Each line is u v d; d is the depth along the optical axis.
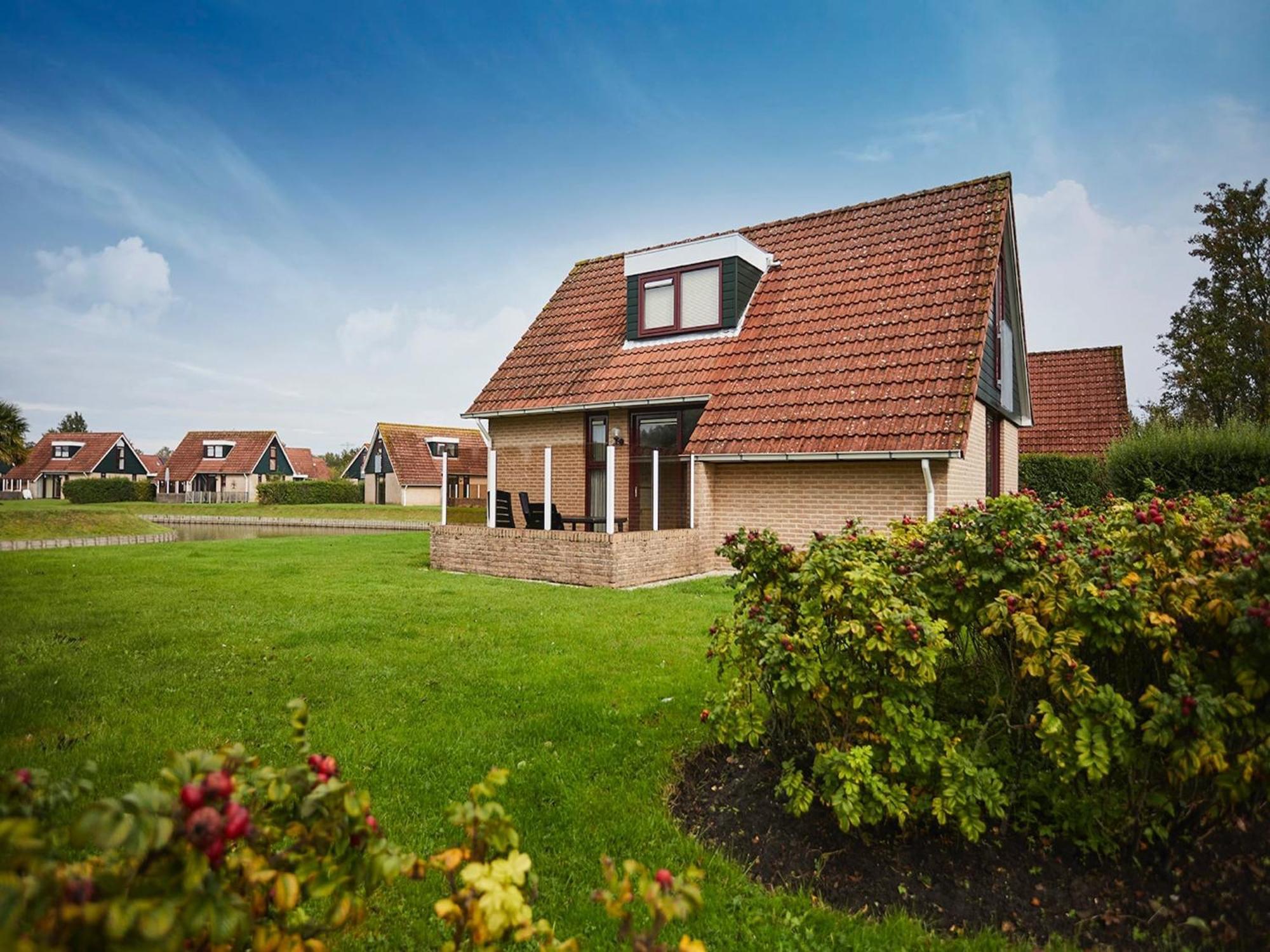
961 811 3.49
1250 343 23.06
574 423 17.05
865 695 3.81
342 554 17.69
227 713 5.86
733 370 14.89
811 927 3.29
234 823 1.53
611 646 7.95
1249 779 3.11
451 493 53.94
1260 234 22.97
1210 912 3.20
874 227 16.72
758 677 4.26
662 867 3.77
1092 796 3.58
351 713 5.90
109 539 21.91
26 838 1.40
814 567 3.89
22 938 1.29
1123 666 3.80
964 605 3.91
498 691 6.42
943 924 3.34
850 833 3.89
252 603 10.42
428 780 4.71
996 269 14.23
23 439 24.45
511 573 13.71
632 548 12.67
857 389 13.20
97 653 7.54
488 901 1.90
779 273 16.83
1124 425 21.98
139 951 1.37
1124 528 4.10
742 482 14.29
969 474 13.71
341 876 1.87
